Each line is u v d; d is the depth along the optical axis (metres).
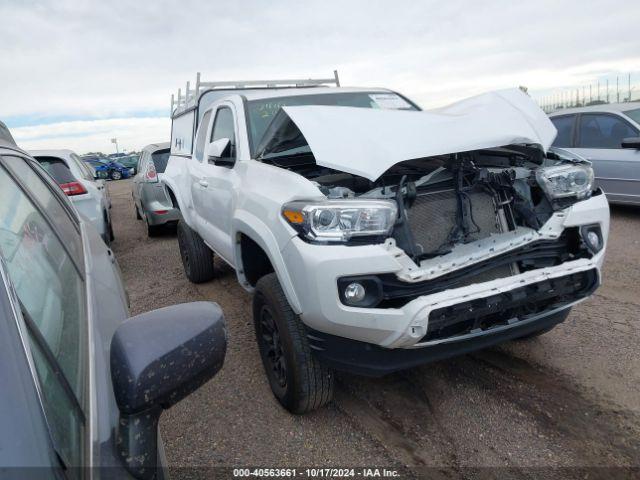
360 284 2.37
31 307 1.30
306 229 2.41
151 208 8.37
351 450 2.69
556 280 2.58
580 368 3.27
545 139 2.95
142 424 1.22
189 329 1.27
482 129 2.81
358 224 2.35
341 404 3.10
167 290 5.66
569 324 3.91
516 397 3.02
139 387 1.16
